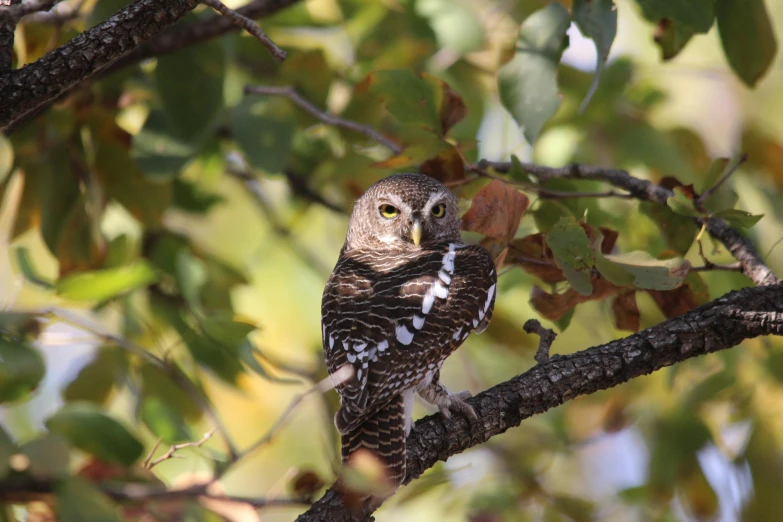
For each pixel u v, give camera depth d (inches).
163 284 442.6
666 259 328.2
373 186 430.9
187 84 380.8
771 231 495.5
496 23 493.4
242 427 565.0
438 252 374.9
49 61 278.1
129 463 287.4
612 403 483.5
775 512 427.8
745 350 444.5
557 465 587.8
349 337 329.1
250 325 335.9
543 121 329.1
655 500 462.6
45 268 543.5
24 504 254.4
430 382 329.7
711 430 460.8
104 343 377.4
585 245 301.9
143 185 423.2
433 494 458.0
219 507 270.1
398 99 352.5
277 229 539.8
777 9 634.2
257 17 391.2
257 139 410.6
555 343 562.6
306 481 272.2
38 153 415.2
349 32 498.0
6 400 293.0
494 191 327.3
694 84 668.7
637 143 485.7
